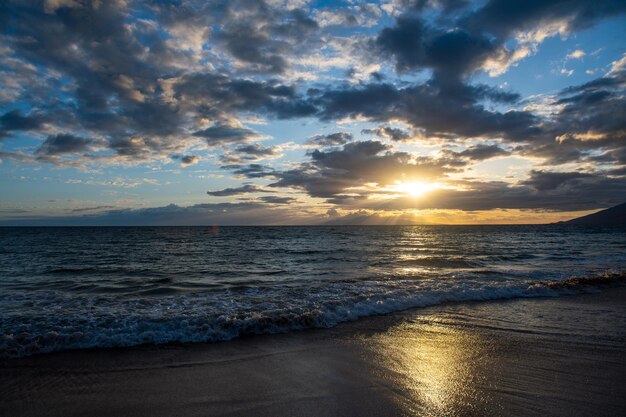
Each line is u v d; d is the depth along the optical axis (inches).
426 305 419.2
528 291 487.5
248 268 784.3
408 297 437.4
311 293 458.9
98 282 587.5
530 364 238.1
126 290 505.7
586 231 3417.8
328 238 2271.2
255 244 1665.8
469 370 227.0
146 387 200.7
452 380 211.5
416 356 253.4
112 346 268.7
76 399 186.1
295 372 223.9
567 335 305.0
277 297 434.3
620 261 895.7
